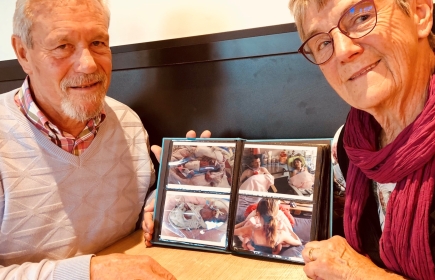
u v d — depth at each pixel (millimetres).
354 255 700
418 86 604
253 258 879
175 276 823
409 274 625
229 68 1129
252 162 919
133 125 1168
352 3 575
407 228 595
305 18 640
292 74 1045
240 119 1148
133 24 1288
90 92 915
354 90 617
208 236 928
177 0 1186
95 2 892
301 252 809
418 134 566
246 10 1078
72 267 774
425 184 579
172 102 1253
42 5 836
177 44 1185
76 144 1001
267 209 875
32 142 929
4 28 1544
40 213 933
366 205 728
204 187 959
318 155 854
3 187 886
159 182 1017
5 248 903
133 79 1307
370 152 652
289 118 1076
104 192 1050
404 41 568
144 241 1053
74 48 875
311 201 836
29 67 919
